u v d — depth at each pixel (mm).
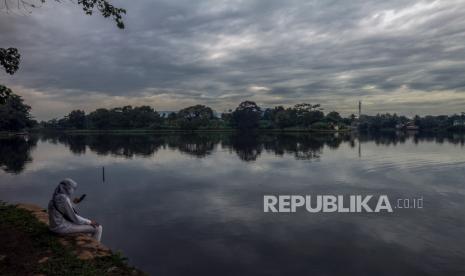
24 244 8547
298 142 79000
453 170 31234
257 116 176250
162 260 10648
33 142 81875
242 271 9914
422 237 12828
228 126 179750
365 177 27266
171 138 101688
